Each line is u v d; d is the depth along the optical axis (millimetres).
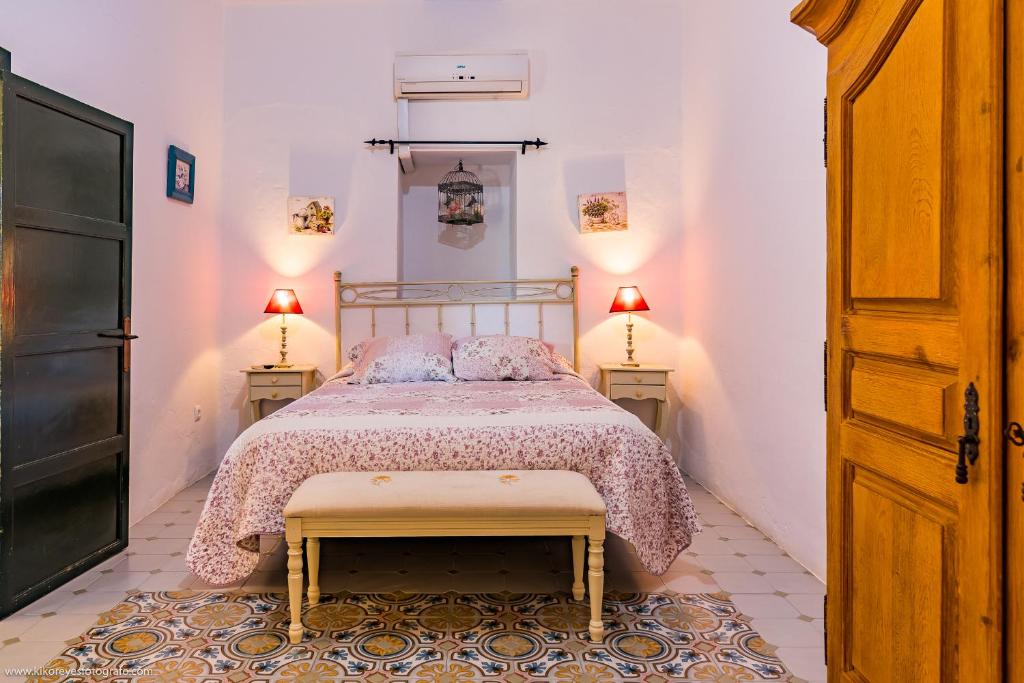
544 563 2461
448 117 4043
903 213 1115
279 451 2176
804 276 2402
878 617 1209
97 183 2441
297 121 3990
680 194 4016
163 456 3199
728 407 3209
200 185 3656
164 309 3219
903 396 1122
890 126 1155
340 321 3994
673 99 4016
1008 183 884
